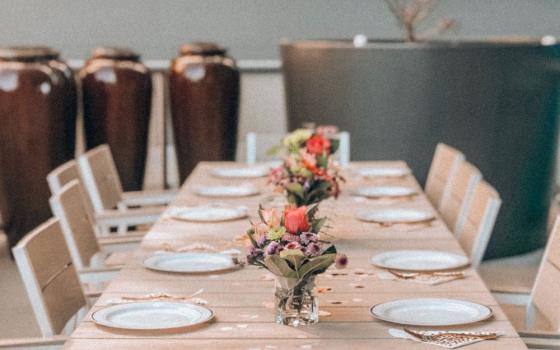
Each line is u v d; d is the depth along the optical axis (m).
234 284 3.13
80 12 9.06
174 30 9.12
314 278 2.69
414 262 3.41
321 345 2.53
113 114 7.51
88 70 7.53
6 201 7.03
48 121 6.93
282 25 9.12
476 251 3.92
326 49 6.74
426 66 6.58
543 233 7.23
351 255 3.55
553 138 7.02
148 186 9.26
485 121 6.65
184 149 7.91
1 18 9.02
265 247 2.66
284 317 2.70
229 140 7.93
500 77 6.63
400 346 2.52
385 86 6.64
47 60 7.02
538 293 3.39
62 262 3.41
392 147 6.69
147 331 2.63
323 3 9.08
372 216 4.23
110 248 4.43
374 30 9.08
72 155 7.25
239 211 4.34
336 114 6.76
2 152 6.93
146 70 7.62
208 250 3.59
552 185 7.18
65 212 3.96
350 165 5.72
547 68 6.79
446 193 4.94
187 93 7.77
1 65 6.87
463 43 6.77
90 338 2.58
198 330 2.65
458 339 2.56
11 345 2.83
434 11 8.96
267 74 9.17
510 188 6.81
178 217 4.23
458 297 2.97
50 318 3.08
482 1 8.98
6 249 7.47
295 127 7.02
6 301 6.09
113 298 2.96
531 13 9.05
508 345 2.52
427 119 6.64
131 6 9.08
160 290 3.05
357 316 2.78
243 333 2.63
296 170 3.93
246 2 9.08
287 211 2.68
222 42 9.14
